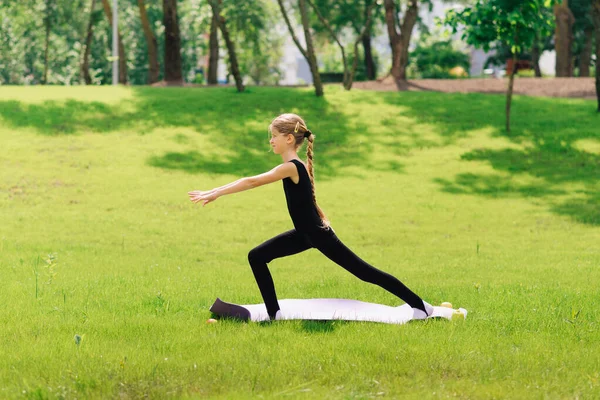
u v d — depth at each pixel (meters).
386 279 6.36
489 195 19.77
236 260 12.41
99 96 29.75
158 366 4.72
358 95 31.03
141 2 37.19
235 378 4.48
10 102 27.81
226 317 6.62
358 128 26.67
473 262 11.88
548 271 10.55
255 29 45.66
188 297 7.75
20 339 5.57
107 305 7.19
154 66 38.06
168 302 7.32
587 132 25.86
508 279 9.73
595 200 19.05
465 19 24.09
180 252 13.06
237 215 17.36
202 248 13.66
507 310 7.08
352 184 20.84
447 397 4.17
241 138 25.20
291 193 6.12
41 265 10.50
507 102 26.28
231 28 44.12
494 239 14.98
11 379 4.46
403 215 17.55
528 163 23.11
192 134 25.42
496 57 55.25
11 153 22.34
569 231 15.77
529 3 23.45
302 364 4.84
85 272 9.97
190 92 31.11
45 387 4.23
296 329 6.07
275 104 29.27
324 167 22.64
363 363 4.88
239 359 4.95
